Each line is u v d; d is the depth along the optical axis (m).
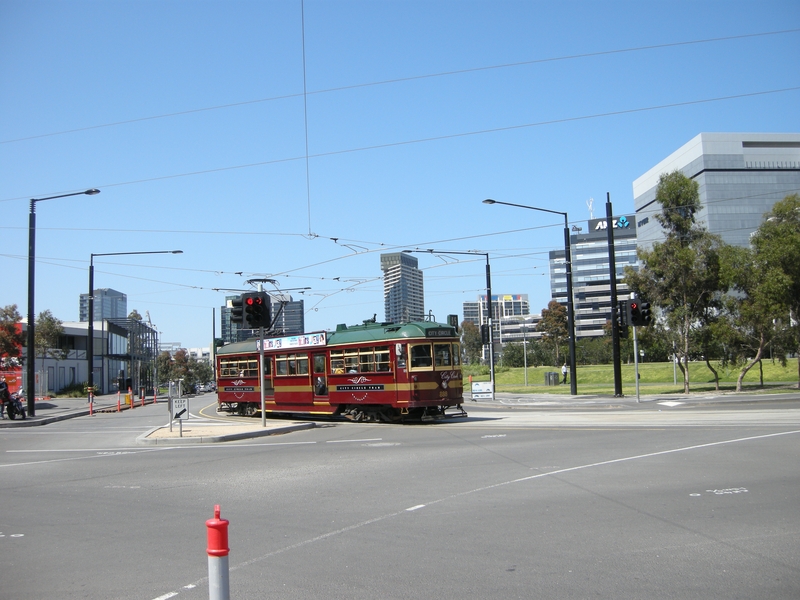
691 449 14.90
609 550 7.62
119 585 6.91
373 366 25.39
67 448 20.25
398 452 16.34
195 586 6.81
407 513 9.73
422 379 24.52
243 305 23.50
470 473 12.89
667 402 33.53
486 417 27.39
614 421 22.70
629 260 162.38
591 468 12.91
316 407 27.77
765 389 40.38
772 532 8.20
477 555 7.57
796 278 37.50
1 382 32.22
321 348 27.58
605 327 98.12
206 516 10.05
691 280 38.06
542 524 8.86
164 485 12.83
